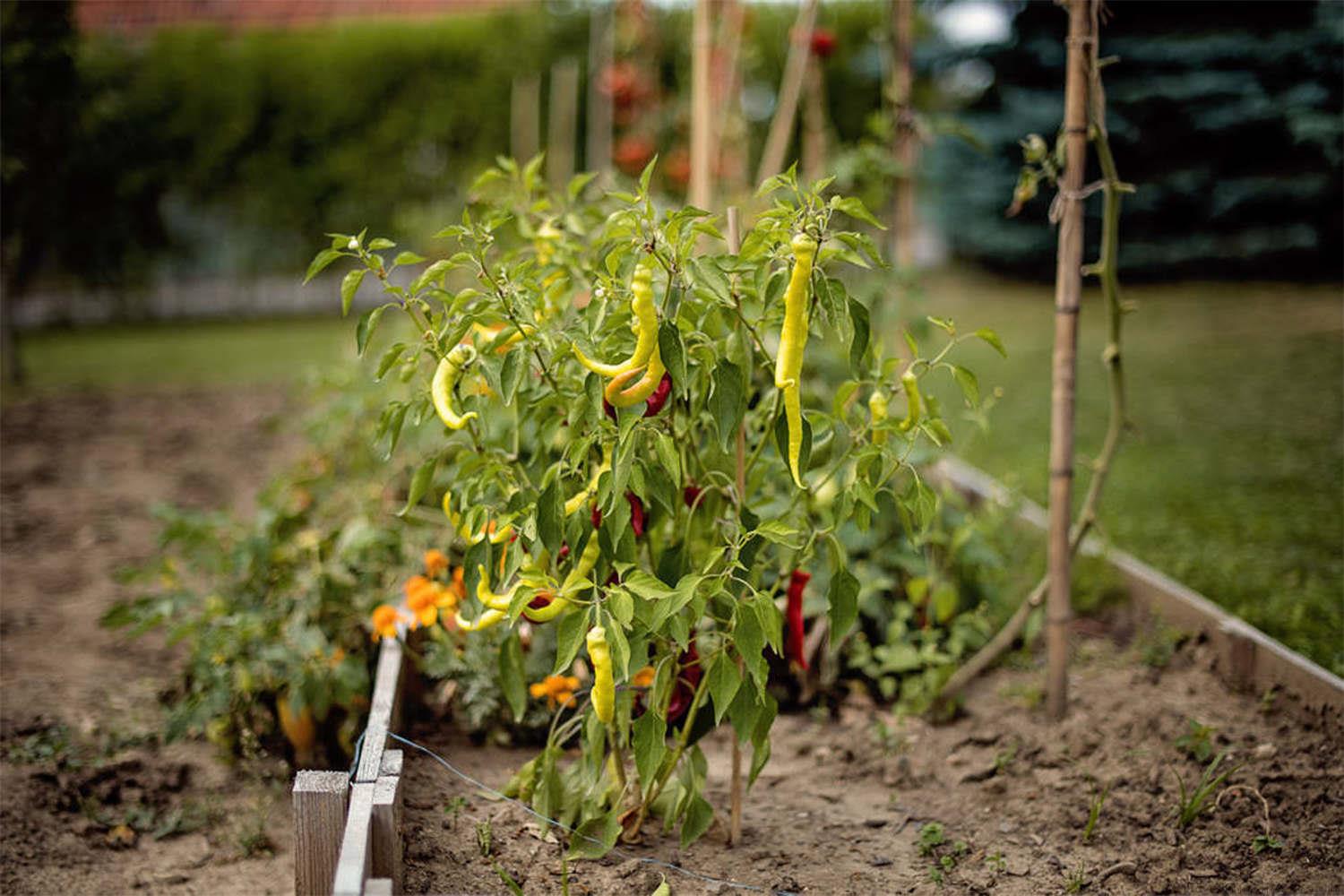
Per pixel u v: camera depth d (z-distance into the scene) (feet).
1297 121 38.60
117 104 39.37
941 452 13.55
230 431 28.55
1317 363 28.66
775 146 19.34
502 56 48.73
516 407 9.10
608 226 8.18
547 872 8.71
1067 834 9.73
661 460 8.32
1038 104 43.73
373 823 7.71
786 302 8.03
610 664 7.82
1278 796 9.98
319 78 48.47
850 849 9.56
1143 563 15.66
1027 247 46.14
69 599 17.12
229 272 52.47
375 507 14.52
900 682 12.87
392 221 49.96
